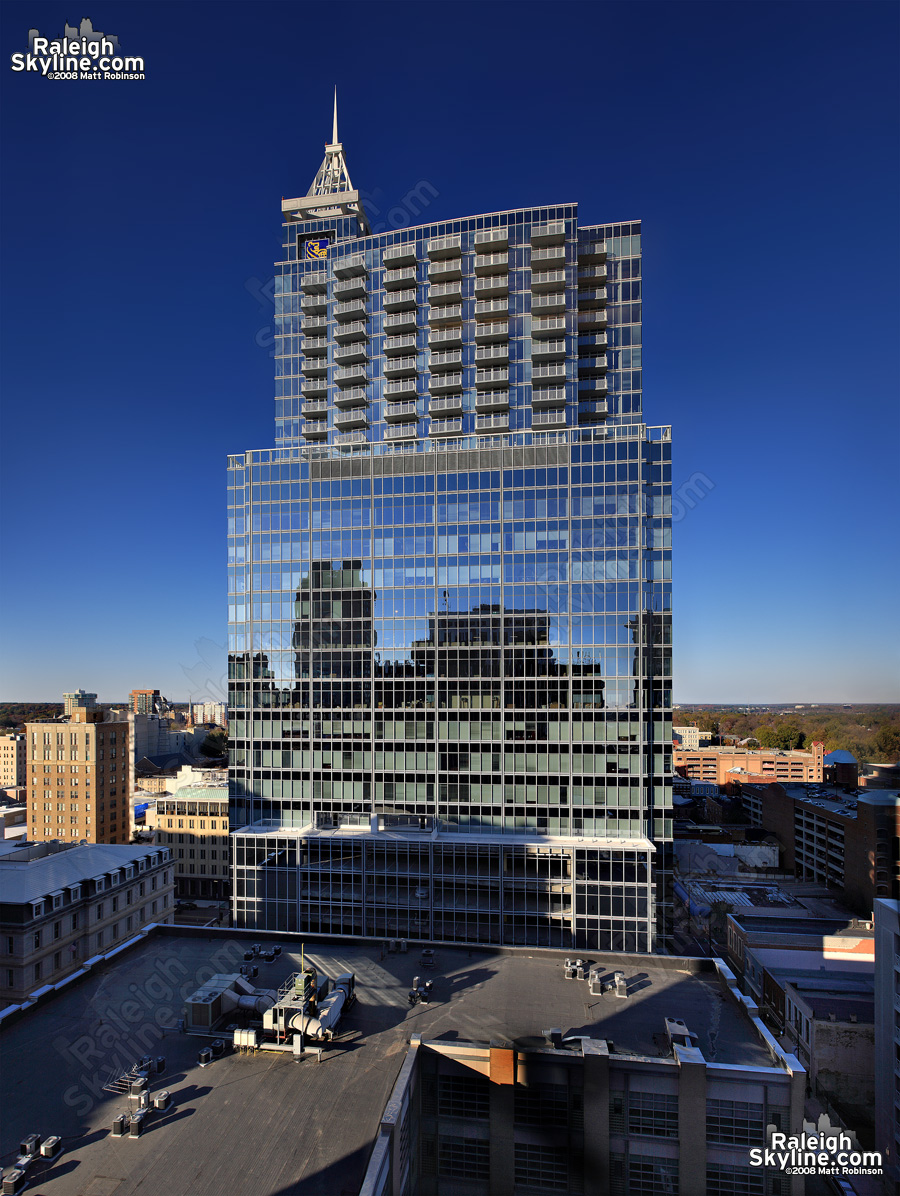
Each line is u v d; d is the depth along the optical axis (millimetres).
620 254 78750
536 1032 33281
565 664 66812
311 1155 24000
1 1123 25609
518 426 78500
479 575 69250
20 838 106688
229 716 73625
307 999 31719
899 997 51000
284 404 87562
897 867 93062
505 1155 30719
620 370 78188
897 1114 50375
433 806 68250
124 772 116812
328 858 66188
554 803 66000
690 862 119562
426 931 63594
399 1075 28719
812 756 186500
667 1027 33031
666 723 65812
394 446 80062
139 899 73125
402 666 69938
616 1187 30578
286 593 73438
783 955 72688
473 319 80375
